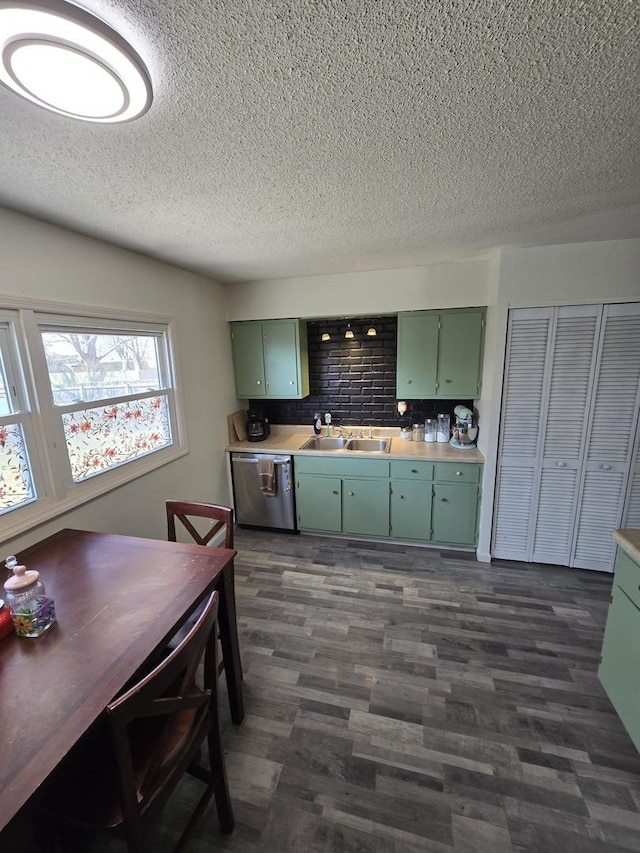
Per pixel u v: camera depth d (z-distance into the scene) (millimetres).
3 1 633
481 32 792
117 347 2338
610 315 2420
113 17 717
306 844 1264
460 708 1735
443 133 1164
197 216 1805
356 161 1327
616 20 764
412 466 3059
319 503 3373
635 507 2602
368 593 2602
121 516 2330
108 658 1077
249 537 3500
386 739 1602
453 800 1376
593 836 1271
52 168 1309
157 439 2695
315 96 972
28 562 1589
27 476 1791
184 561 1583
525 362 2619
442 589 2629
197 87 919
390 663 1996
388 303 3125
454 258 2748
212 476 3338
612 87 955
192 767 1273
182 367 2885
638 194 1647
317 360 3783
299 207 1733
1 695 963
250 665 2000
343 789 1420
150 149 1209
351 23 763
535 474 2766
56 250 1868
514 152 1287
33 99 872
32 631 1157
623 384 2475
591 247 2373
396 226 2020
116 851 1275
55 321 1887
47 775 772
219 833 1300
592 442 2602
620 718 1582
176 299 2807
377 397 3705
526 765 1490
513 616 2344
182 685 1033
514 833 1280
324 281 3238
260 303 3430
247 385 3658
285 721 1691
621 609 1597
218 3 705
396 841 1264
